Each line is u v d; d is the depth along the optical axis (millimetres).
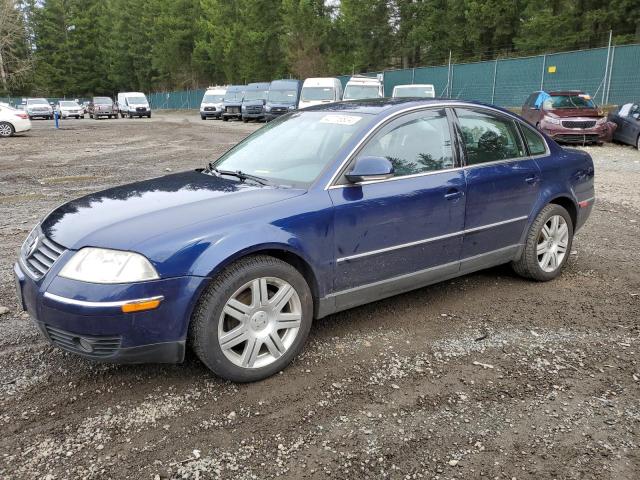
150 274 2912
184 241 3018
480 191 4320
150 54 74688
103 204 3555
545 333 3982
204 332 3086
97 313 2850
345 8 44938
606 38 30688
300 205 3414
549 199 4871
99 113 46844
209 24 58750
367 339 3879
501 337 3918
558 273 5152
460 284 4996
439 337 3916
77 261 2982
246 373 3256
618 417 2961
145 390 3219
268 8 51562
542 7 34062
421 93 22547
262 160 4141
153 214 3238
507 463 2596
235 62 56906
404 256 3939
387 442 2748
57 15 81812
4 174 11586
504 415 2977
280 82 30047
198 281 3006
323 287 3574
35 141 20109
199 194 3562
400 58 45844
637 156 14664
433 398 3137
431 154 4125
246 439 2770
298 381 3322
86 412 2996
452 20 39969
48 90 83375
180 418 2945
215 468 2559
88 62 83625
